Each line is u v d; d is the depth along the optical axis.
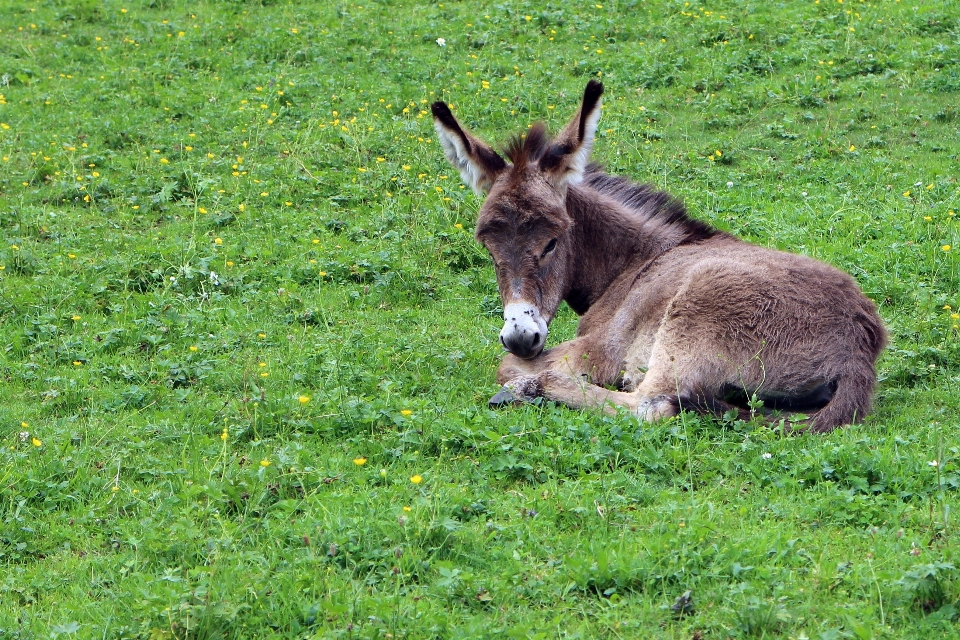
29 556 13.20
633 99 34.38
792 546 12.27
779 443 14.88
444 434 15.49
